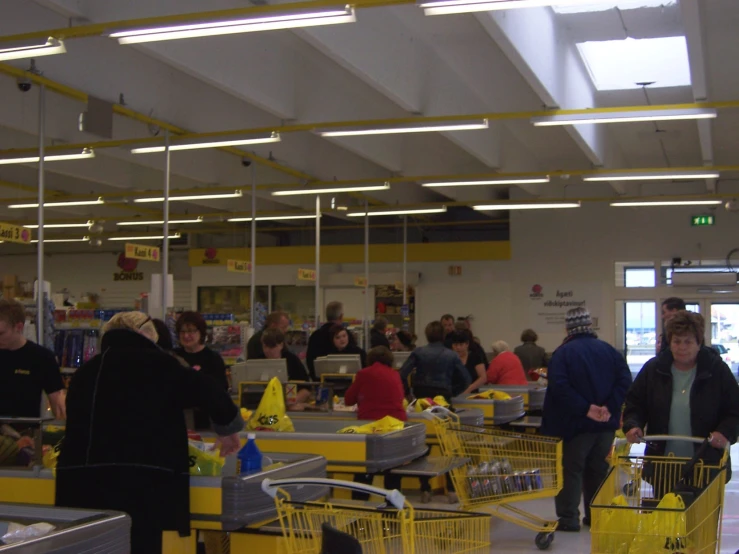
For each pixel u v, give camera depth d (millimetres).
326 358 8695
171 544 3736
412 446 5676
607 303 18500
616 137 14508
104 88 9664
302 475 4090
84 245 24125
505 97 10797
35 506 3061
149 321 3826
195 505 3713
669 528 3080
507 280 19344
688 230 18031
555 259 18938
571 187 18547
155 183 16656
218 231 21969
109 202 16219
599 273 18609
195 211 20750
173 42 8219
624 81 11312
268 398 5656
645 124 13539
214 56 8867
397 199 18828
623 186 17250
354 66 8250
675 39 10031
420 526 3002
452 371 8422
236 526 3652
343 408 7223
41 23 8383
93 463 3523
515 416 8516
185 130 11008
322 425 6336
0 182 15906
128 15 7312
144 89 10320
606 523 3160
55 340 9859
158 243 23469
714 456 4207
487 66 10078
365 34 8477
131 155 13367
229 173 15695
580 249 18766
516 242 19266
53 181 17500
